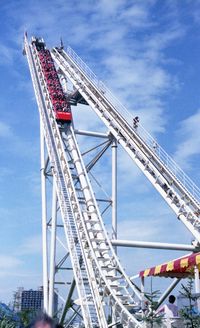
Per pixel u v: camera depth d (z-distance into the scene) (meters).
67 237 41.06
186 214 39.19
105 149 54.28
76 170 48.66
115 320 32.16
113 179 53.25
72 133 52.69
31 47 71.25
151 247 40.50
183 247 40.66
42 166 53.56
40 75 63.88
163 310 24.09
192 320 16.30
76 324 43.66
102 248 38.66
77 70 61.25
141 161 45.38
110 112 52.06
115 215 52.41
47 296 46.44
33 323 3.91
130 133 48.28
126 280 34.12
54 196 48.38
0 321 17.27
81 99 60.97
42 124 55.50
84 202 45.53
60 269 48.19
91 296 35.41
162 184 42.59
